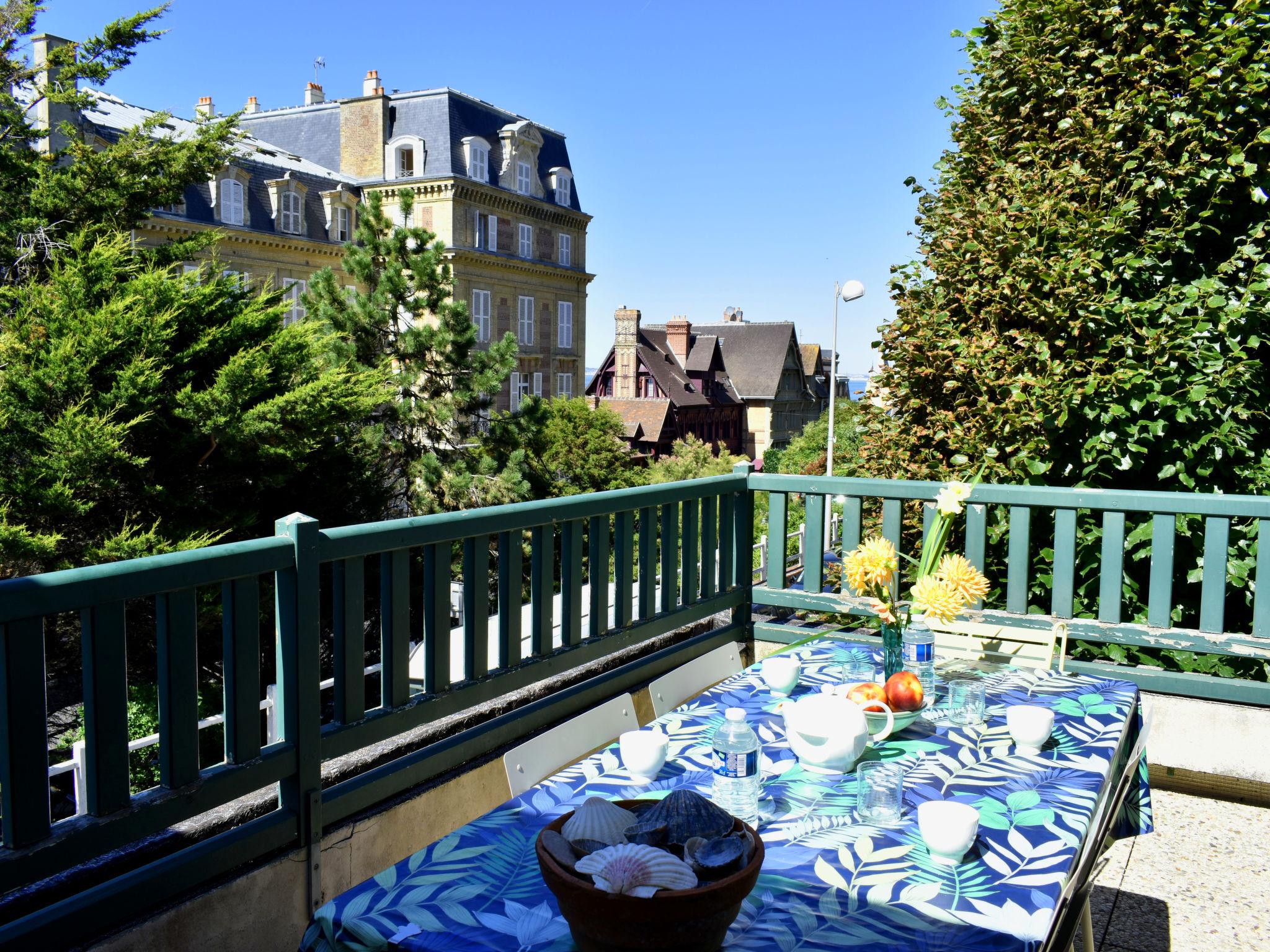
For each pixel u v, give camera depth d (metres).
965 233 5.15
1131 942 2.92
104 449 13.01
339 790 2.65
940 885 1.49
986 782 1.96
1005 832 1.70
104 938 2.05
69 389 13.62
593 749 2.32
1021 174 5.08
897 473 5.32
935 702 2.57
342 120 48.25
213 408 14.36
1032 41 5.16
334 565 2.63
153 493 14.25
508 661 3.29
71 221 16.97
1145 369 4.47
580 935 1.24
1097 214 4.70
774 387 84.62
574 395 56.78
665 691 2.70
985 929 1.35
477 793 3.15
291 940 2.49
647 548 4.07
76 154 17.52
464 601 3.11
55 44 23.25
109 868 2.14
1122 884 3.32
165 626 2.14
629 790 1.89
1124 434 4.60
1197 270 4.76
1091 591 4.72
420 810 2.92
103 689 2.01
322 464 17.28
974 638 3.37
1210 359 4.40
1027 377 4.71
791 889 1.47
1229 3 4.82
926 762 2.09
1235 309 4.43
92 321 14.07
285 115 50.94
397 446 20.55
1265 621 3.81
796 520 24.00
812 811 1.80
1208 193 4.73
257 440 14.88
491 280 49.72
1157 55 4.80
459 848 1.62
